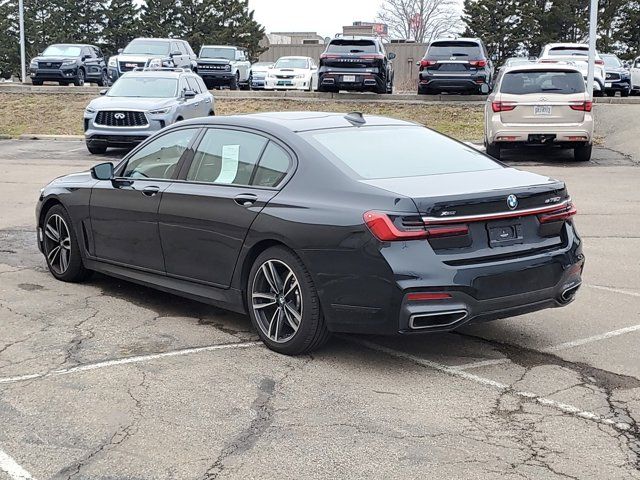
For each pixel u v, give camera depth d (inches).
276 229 216.8
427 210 197.9
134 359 219.1
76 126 999.6
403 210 197.6
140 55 1198.3
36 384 200.2
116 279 310.7
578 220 427.8
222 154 246.5
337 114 259.9
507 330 247.4
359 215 201.5
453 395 193.9
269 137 235.8
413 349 228.8
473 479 151.2
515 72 663.1
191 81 813.9
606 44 2256.4
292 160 226.4
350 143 233.1
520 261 207.8
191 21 2459.4
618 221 424.8
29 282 304.0
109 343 233.1
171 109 735.1
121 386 199.2
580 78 655.8
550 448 165.2
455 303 197.8
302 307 214.2
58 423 177.2
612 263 334.6
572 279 223.6
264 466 156.5
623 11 2278.5
